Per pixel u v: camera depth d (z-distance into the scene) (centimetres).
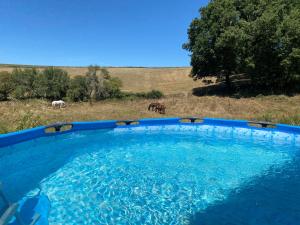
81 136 1231
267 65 2681
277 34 2458
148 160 921
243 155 997
